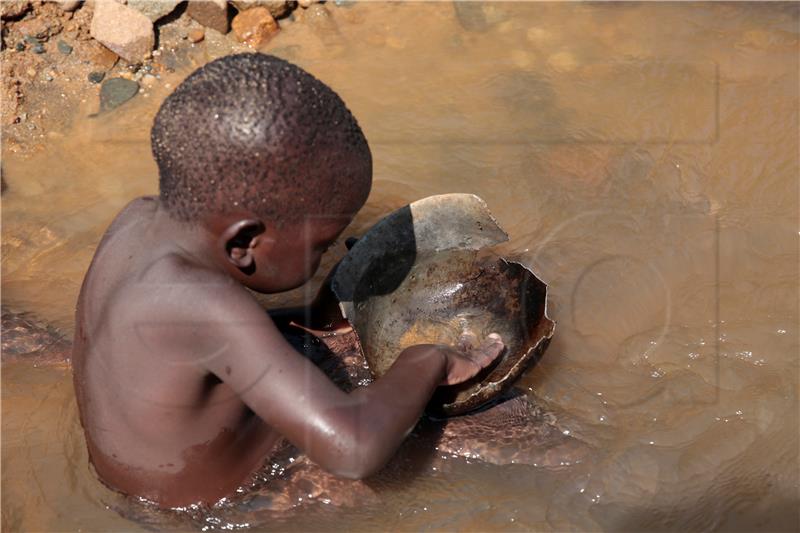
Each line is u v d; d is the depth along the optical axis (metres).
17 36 8.23
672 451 5.65
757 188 7.36
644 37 8.77
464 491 5.39
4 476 5.37
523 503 5.36
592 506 5.38
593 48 8.67
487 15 8.98
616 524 5.29
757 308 6.57
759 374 6.14
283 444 5.25
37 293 6.60
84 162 7.61
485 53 8.65
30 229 7.08
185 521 5.07
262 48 8.65
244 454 5.09
